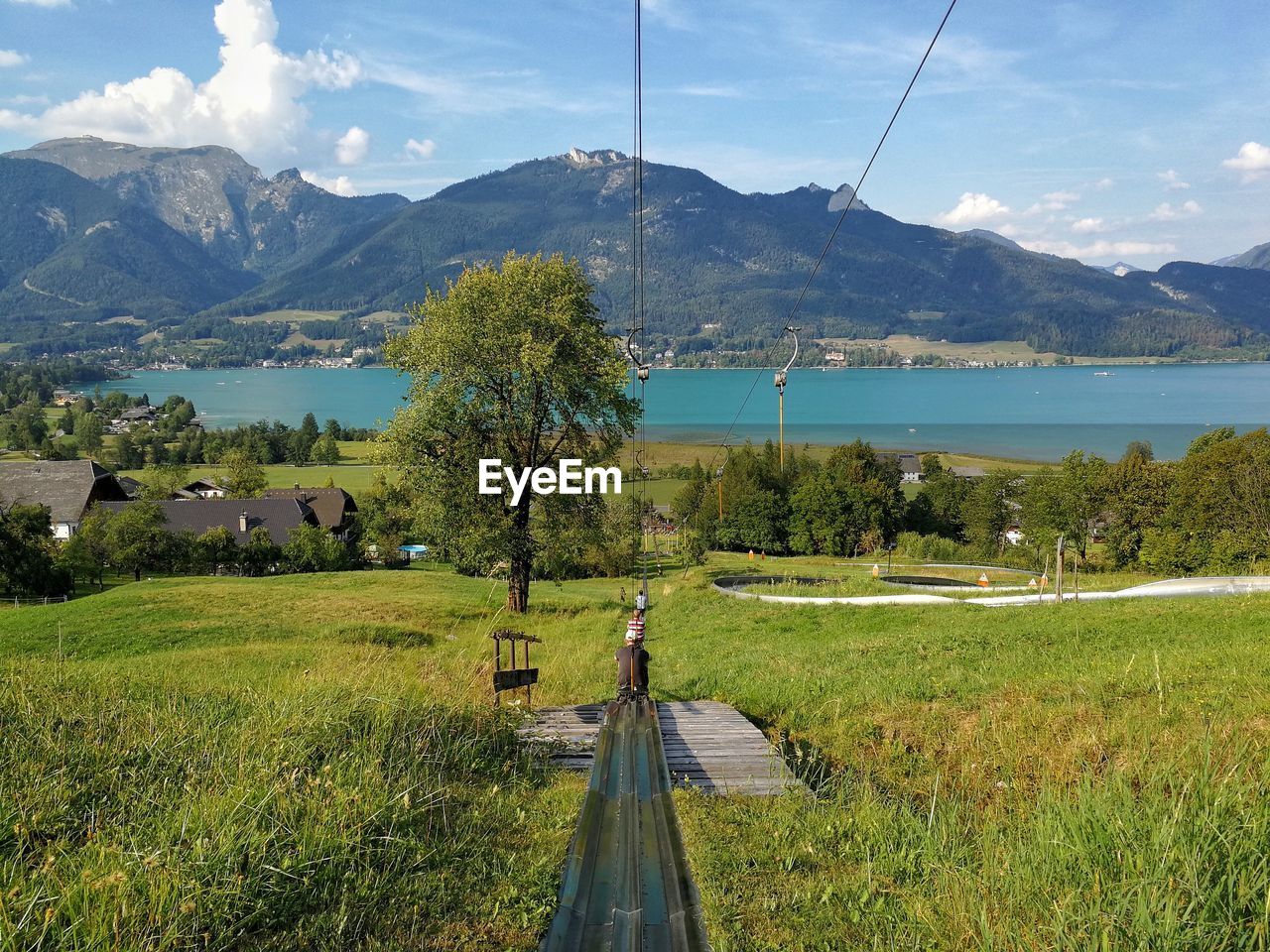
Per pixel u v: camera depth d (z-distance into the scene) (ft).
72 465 352.69
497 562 106.52
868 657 52.90
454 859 21.52
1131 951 15.33
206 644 90.38
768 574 165.07
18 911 16.43
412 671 55.98
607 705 40.63
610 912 18.22
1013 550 297.53
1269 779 20.94
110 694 32.73
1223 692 32.14
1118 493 242.58
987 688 39.88
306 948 17.12
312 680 37.22
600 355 106.63
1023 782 27.25
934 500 396.37
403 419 101.19
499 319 98.02
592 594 146.30
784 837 23.29
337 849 20.58
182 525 311.47
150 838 20.01
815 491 336.08
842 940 17.44
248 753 25.86
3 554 195.83
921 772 31.04
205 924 17.19
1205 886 16.74
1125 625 55.52
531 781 29.63
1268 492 193.47
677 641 80.43
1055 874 18.70
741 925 17.90
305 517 327.06
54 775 22.97
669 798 25.64
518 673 42.57
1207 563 201.87
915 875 20.76
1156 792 21.30
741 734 37.68
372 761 26.66
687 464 535.19
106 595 126.21
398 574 167.94
